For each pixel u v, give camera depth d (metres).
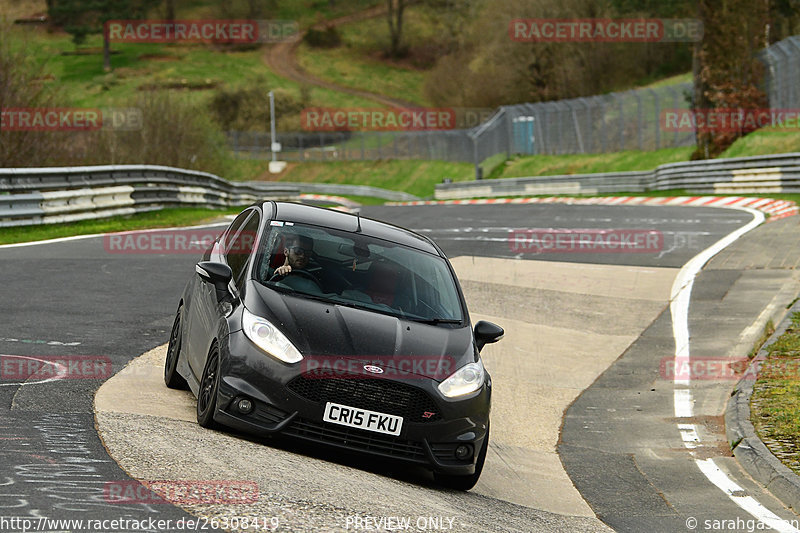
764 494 18.02
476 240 55.53
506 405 24.70
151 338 24.48
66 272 34.56
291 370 15.48
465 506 15.13
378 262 18.64
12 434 14.06
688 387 26.72
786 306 34.91
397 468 17.42
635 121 142.88
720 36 111.12
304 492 13.11
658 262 46.25
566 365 29.30
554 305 37.22
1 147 66.56
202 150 105.25
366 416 15.60
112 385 18.81
